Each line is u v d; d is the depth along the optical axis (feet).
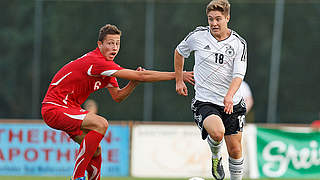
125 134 128.36
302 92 229.66
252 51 235.20
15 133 126.82
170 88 223.10
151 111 207.82
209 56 70.54
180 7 223.10
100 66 68.54
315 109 228.63
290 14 231.50
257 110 232.12
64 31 223.71
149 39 217.36
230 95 66.80
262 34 234.99
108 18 226.17
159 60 219.20
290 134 127.85
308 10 230.68
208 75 71.05
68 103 69.36
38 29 219.20
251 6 235.81
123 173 127.95
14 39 239.30
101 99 221.46
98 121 67.87
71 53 223.10
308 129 127.95
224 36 70.23
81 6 225.76
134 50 223.71
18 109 236.43
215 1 68.64
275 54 211.41
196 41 71.46
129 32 224.33
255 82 233.76
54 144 126.72
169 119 222.69
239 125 72.43
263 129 128.06
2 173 126.41
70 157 126.82
